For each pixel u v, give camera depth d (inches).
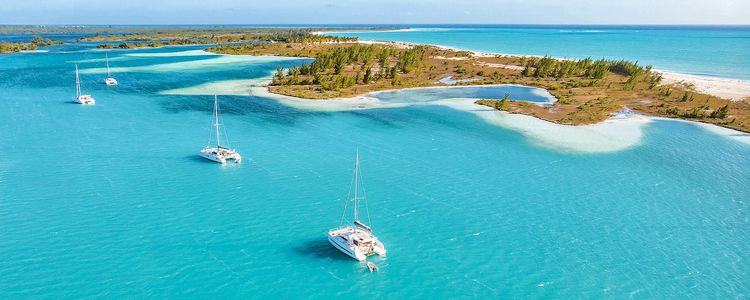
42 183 2994.6
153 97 5787.4
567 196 2994.6
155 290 1971.0
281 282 2050.9
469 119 4884.4
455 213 2728.8
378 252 2258.9
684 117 5029.5
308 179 3179.1
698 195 3056.1
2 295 1913.1
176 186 3004.4
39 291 1946.4
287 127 4475.9
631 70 7440.9
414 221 2620.6
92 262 2151.8
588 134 4384.8
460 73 7824.8
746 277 2176.4
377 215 2682.1
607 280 2129.7
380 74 7249.0
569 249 2372.0
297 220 2591.0
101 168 3287.4
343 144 3976.4
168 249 2271.2
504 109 5300.2
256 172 3284.9
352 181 3159.5
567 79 7391.7
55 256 2190.0
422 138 4188.0
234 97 5846.5
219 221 2554.1
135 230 2436.0
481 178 3265.3
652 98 5895.7
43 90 6136.8
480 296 2003.0
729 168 3560.5
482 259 2267.5
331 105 5492.1
